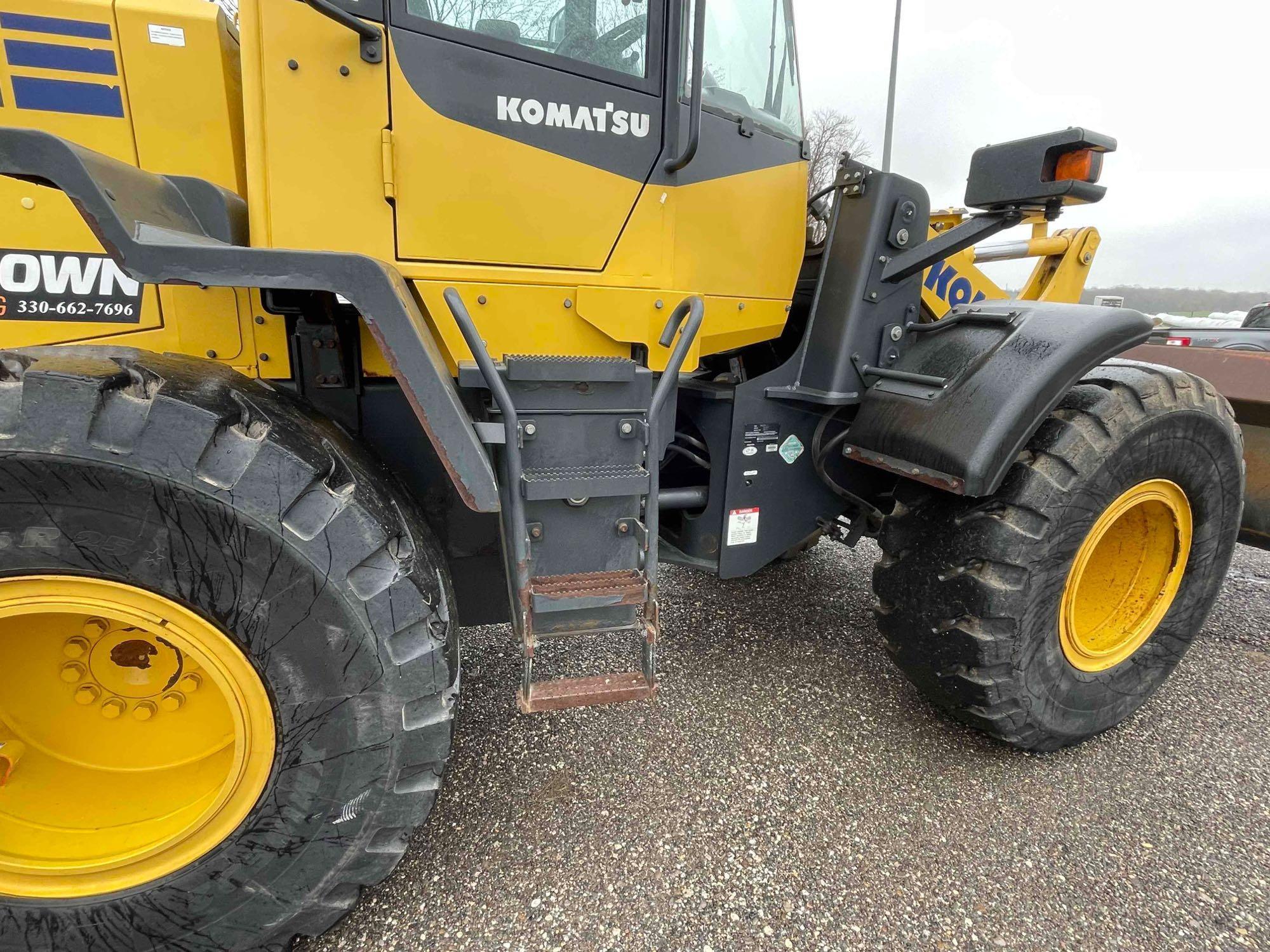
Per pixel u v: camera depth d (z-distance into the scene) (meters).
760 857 1.57
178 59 1.43
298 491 1.05
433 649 1.18
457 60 1.39
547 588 1.40
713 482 2.15
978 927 1.41
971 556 1.70
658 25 1.53
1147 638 2.06
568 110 1.50
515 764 1.87
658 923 1.40
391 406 1.62
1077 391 1.76
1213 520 2.03
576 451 1.43
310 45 1.32
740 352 2.33
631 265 1.63
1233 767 1.95
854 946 1.36
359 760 1.17
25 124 1.41
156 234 1.01
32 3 1.38
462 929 1.38
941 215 3.51
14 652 1.14
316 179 1.37
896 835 1.65
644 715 2.11
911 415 1.78
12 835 1.12
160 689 1.23
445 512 1.72
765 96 1.97
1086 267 3.24
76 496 0.96
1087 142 1.52
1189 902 1.48
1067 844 1.64
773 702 2.20
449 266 1.48
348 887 1.26
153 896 1.14
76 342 1.42
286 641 1.09
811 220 2.42
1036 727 1.85
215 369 1.22
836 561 3.49
